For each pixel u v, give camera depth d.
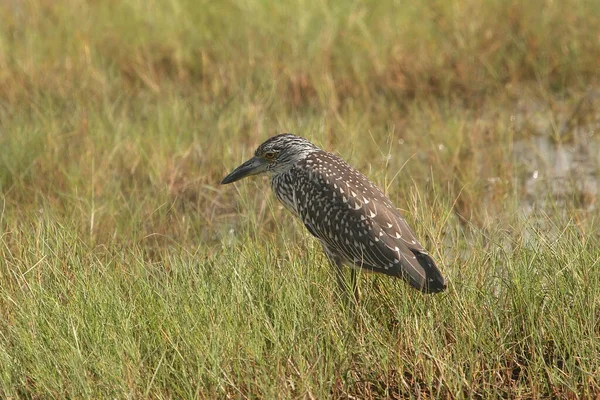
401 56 25.91
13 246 16.62
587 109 23.64
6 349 13.53
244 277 14.60
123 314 13.67
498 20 27.22
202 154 21.31
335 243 14.96
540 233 15.47
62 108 23.84
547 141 22.73
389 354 13.32
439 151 21.31
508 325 13.80
